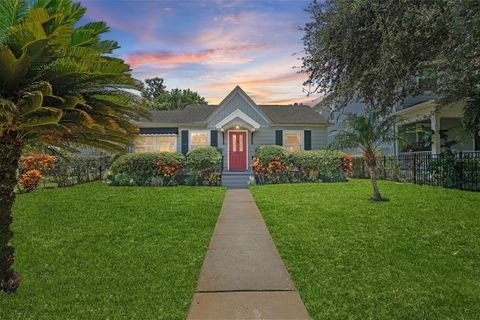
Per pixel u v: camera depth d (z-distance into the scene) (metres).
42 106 3.17
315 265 4.59
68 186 13.19
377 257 4.80
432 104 12.27
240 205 9.57
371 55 6.11
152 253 5.15
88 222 7.07
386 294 3.63
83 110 3.42
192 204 9.20
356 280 4.03
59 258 4.91
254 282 4.08
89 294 3.71
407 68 5.70
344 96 7.17
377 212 7.66
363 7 5.65
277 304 3.50
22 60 2.91
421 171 12.77
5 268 3.53
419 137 15.62
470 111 6.12
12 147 3.29
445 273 4.20
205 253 5.18
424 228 6.21
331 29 6.27
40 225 6.81
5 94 3.12
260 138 18.83
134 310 3.34
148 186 13.46
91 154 16.09
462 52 4.89
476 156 10.48
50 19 3.00
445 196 9.27
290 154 15.09
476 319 3.10
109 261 4.79
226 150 18.64
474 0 4.35
